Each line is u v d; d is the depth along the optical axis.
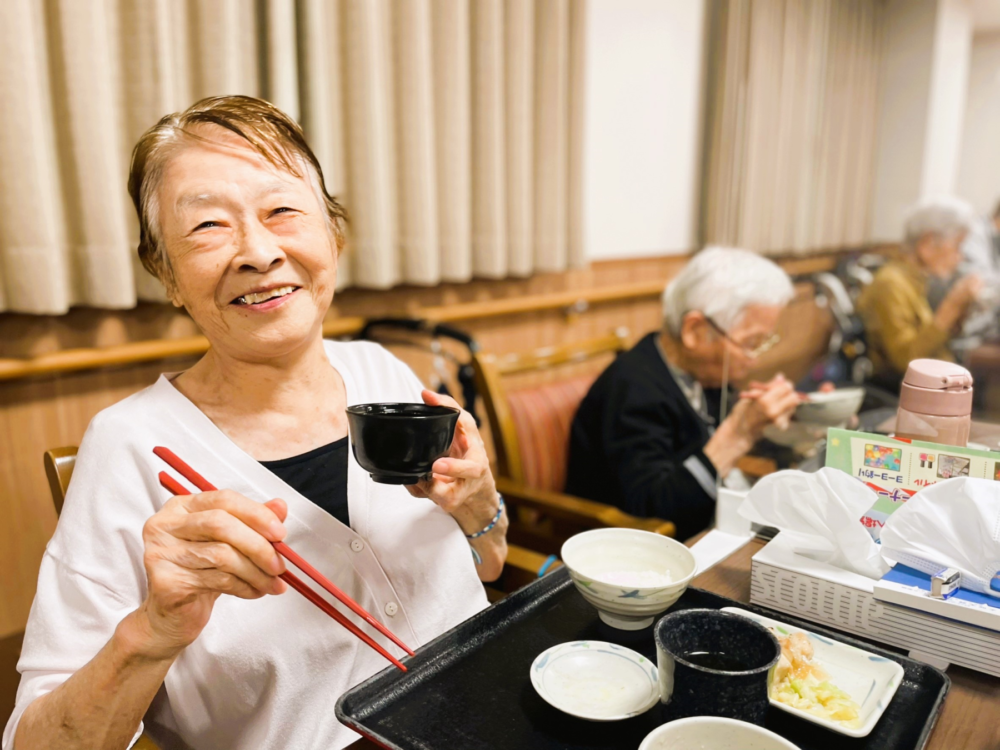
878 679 0.66
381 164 1.87
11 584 1.54
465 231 2.13
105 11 1.42
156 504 0.82
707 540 1.02
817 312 2.44
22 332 1.50
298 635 0.85
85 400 1.61
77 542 0.77
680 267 3.39
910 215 2.98
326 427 0.93
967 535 0.74
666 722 0.60
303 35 1.69
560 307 2.71
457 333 1.72
